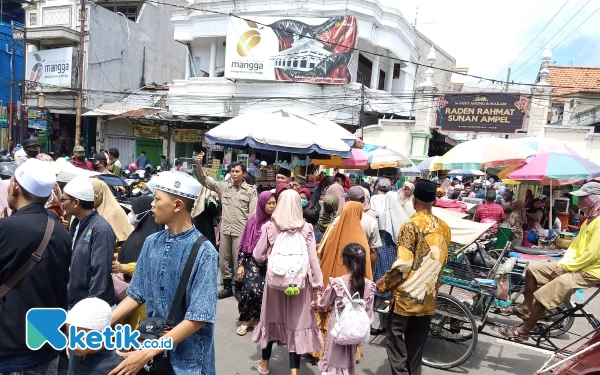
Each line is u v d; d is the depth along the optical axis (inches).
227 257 209.5
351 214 146.9
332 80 597.9
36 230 83.9
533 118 536.7
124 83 821.9
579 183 351.9
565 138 526.6
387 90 757.3
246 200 207.6
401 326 126.3
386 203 186.2
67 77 735.7
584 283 136.6
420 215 127.3
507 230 205.8
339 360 120.1
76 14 786.2
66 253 90.1
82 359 80.6
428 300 124.4
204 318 74.2
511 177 260.4
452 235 170.6
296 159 399.2
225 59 656.4
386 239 181.9
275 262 129.3
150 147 767.1
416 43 826.8
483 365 159.9
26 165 89.0
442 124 565.9
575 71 769.6
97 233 107.7
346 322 113.6
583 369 123.7
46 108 747.4
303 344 130.6
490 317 209.8
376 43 661.3
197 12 714.8
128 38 823.1
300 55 607.8
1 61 767.7
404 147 597.0
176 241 80.0
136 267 85.7
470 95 549.0
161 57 917.2
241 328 171.8
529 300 154.5
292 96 625.0
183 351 77.7
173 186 78.5
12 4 898.1
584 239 141.4
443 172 678.5
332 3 620.4
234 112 658.8
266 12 657.0
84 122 777.6
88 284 109.0
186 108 700.7
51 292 86.1
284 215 134.2
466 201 412.2
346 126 658.2
